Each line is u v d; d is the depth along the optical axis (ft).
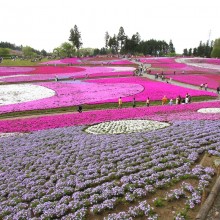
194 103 134.21
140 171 46.73
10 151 68.03
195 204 36.73
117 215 35.37
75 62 400.26
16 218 38.11
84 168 52.26
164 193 40.24
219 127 71.56
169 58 464.65
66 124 98.48
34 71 283.79
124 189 41.78
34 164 57.52
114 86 193.47
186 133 67.26
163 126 81.30
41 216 37.55
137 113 111.24
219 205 36.14
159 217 34.78
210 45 591.37
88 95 164.86
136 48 623.36
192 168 46.55
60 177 49.80
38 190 45.52
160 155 53.42
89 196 41.75
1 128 96.32
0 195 46.16
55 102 146.82
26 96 164.96
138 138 68.23
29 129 94.38
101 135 75.82
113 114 110.93
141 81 215.31
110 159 54.75
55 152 64.03
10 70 290.15
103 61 412.77
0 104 144.87
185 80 225.97
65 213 38.27
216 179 42.16
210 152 52.11
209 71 294.46
